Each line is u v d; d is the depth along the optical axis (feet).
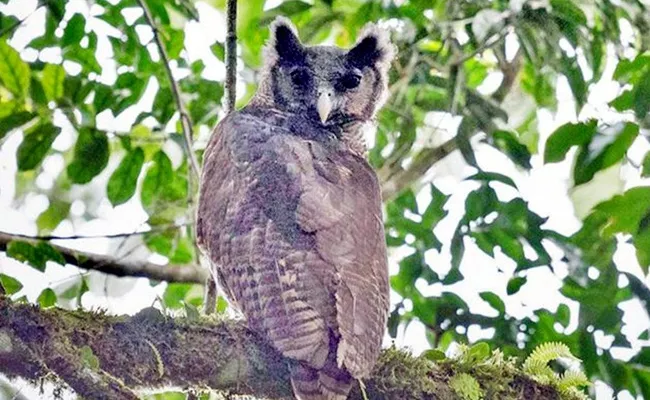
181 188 48.83
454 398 30.73
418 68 44.52
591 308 44.86
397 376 30.48
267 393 29.40
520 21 41.65
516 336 45.75
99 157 45.83
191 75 49.80
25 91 45.42
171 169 47.21
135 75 47.78
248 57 51.01
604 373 44.60
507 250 46.09
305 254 30.09
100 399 27.07
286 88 41.01
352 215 31.89
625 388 44.65
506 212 46.01
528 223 45.91
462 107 43.60
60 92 45.93
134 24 49.21
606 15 43.78
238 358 29.04
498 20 40.91
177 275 47.19
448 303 46.24
